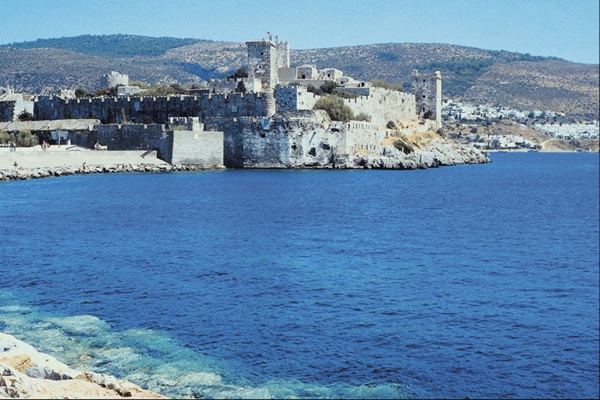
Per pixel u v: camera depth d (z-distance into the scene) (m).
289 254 65.44
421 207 112.06
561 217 106.06
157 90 195.25
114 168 148.25
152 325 42.69
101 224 81.25
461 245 74.81
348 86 196.38
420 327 43.22
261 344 39.84
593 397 33.97
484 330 42.84
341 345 39.97
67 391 29.47
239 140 159.12
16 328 41.72
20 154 138.88
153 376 35.50
